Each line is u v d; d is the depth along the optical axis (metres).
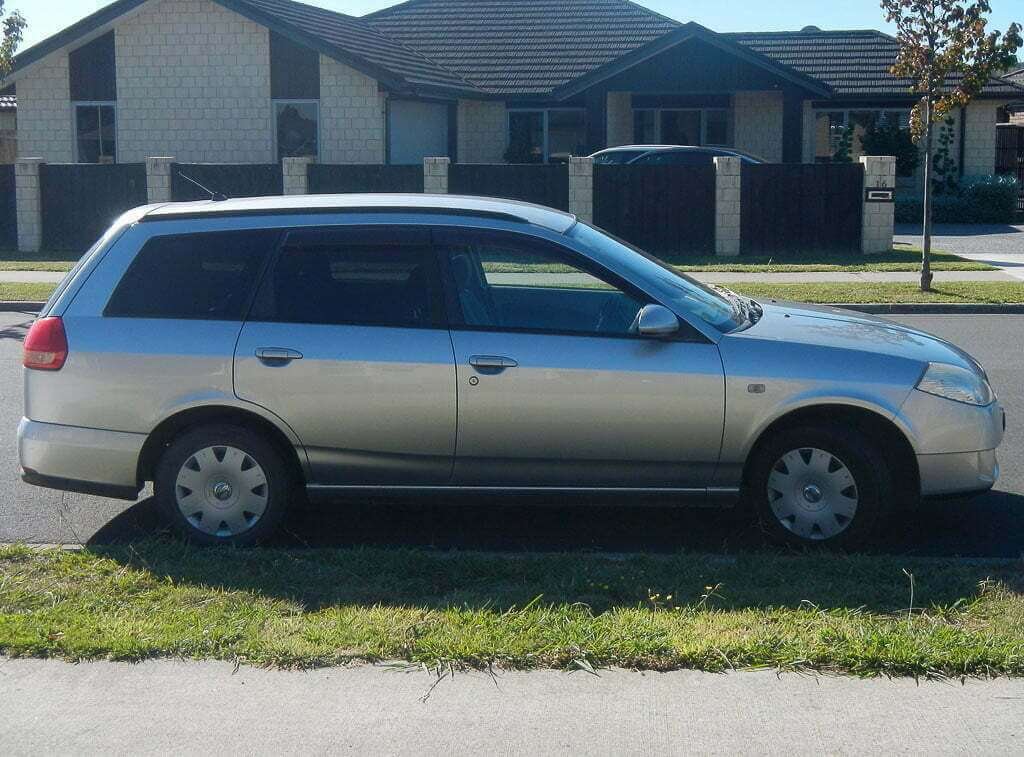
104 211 22.75
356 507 7.11
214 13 26.67
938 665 4.51
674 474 6.14
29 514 7.01
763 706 4.29
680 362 6.04
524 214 6.43
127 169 22.52
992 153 31.20
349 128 26.69
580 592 5.36
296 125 26.91
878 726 4.15
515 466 6.17
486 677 4.52
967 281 17.70
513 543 6.45
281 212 6.34
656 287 6.20
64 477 6.31
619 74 29.20
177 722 4.23
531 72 32.00
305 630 4.88
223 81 26.92
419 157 29.11
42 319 6.34
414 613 5.10
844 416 6.14
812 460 6.09
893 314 15.66
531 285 6.21
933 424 6.04
